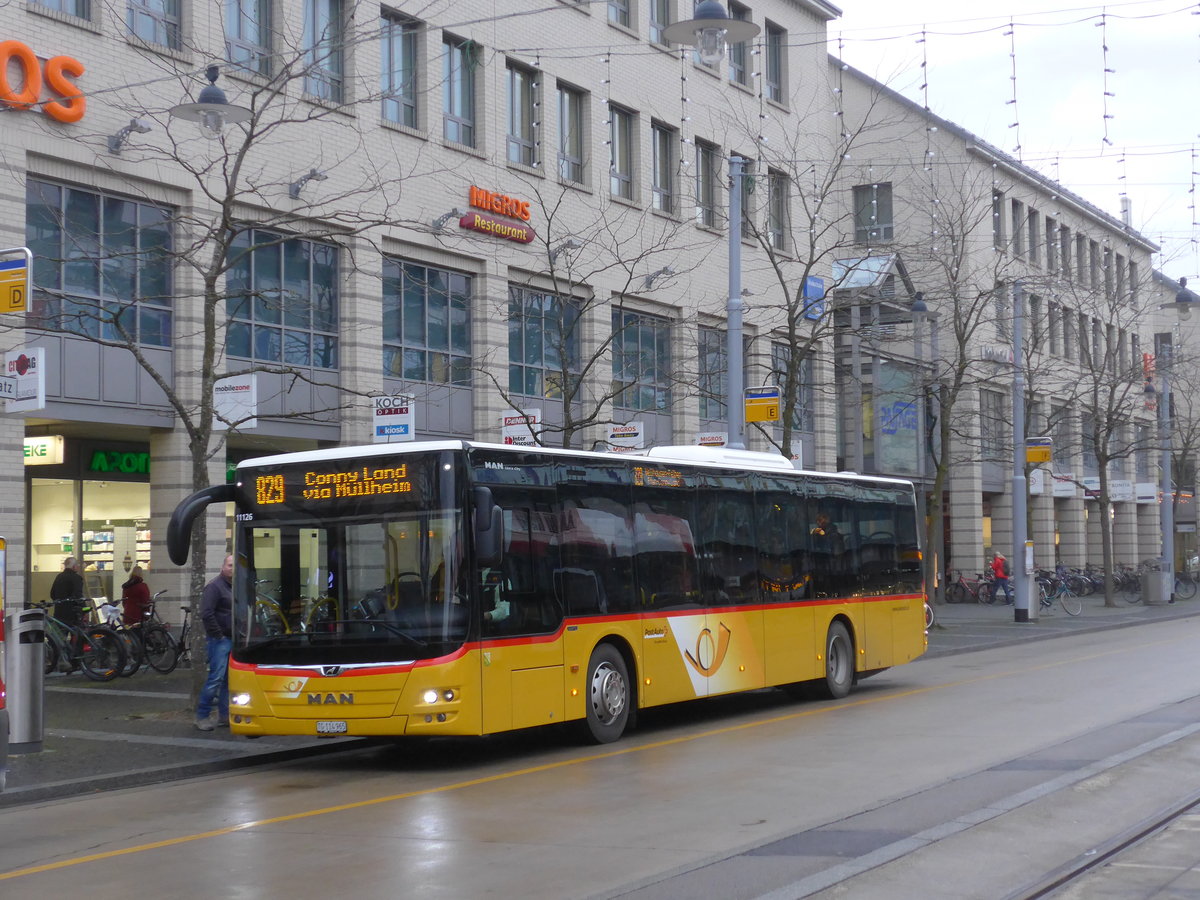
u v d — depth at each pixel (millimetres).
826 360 38500
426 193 25609
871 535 20109
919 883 7465
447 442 12844
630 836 9023
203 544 16172
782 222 36594
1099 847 8320
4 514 19047
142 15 21141
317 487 13078
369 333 24359
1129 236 59031
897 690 19656
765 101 36125
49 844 9438
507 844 8883
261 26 23109
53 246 19844
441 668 12320
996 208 47688
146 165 20844
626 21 31781
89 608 21766
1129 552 65875
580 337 29906
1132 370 46156
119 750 13719
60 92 19625
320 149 23531
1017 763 11820
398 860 8469
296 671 12703
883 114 47156
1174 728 14016
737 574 16781
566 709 13703
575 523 14180
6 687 13547
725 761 12578
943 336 46094
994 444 48188
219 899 7555
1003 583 45594
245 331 22453
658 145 32656
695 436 32875
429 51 25875
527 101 28688
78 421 20219
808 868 7902
